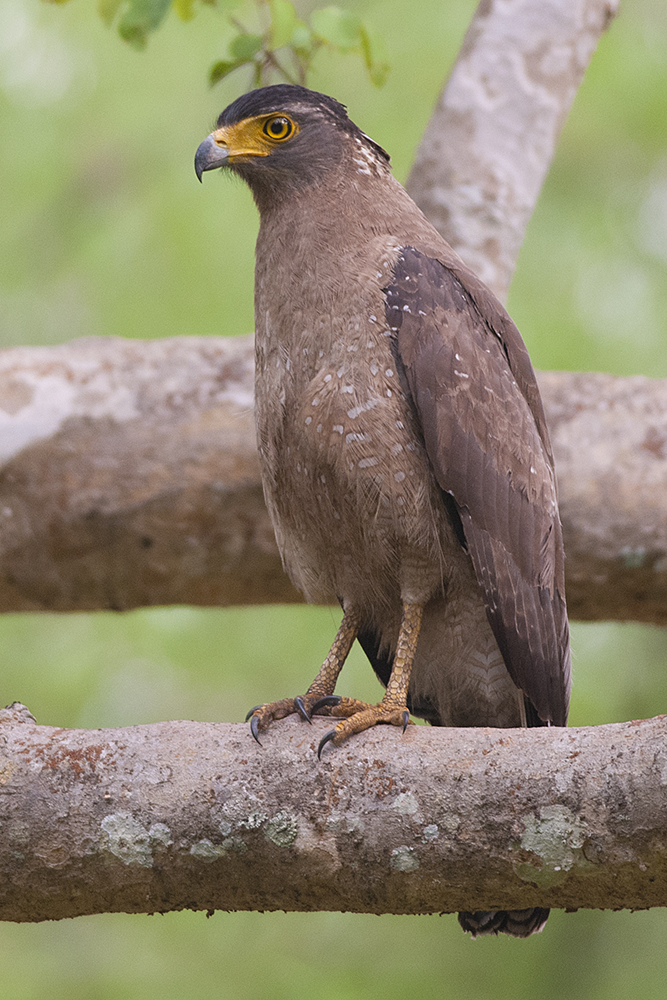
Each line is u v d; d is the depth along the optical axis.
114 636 11.79
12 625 11.91
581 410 8.48
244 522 8.38
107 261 12.21
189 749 5.16
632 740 4.82
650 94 12.49
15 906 5.14
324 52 12.39
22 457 8.27
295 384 6.38
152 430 8.35
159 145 12.61
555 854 4.79
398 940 10.77
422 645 6.77
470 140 9.19
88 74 12.66
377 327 6.27
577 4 9.47
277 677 11.71
